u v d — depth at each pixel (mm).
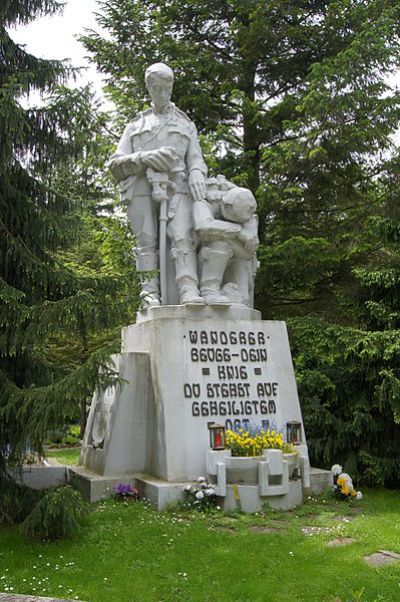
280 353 9094
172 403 8188
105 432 8750
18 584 5184
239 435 8070
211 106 16734
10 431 6789
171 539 6332
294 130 14594
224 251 9156
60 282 7062
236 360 8727
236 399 8570
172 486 7582
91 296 6465
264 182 15562
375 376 9422
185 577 5398
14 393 6512
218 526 6879
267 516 7270
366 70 14062
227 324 8789
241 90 16797
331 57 15875
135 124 9773
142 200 9406
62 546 6117
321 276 15789
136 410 8648
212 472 7617
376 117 14164
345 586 5180
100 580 5312
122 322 7117
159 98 9562
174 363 8352
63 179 9602
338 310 13961
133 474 8500
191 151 9609
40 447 6734
